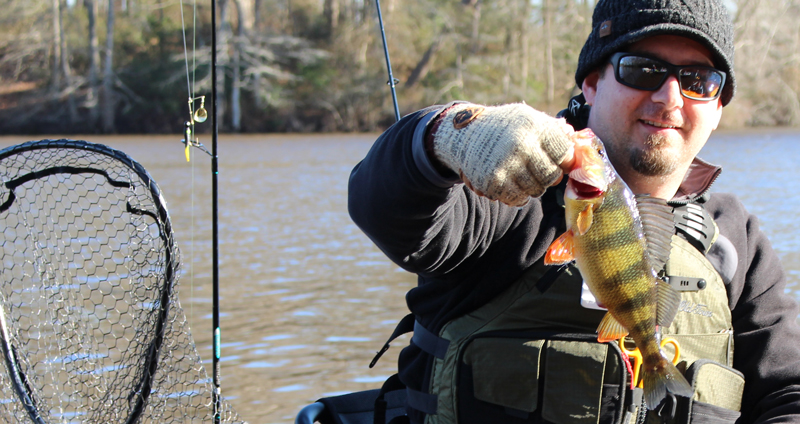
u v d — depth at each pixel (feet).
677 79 6.66
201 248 36.91
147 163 90.22
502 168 4.93
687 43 6.69
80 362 8.97
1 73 161.89
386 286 29.01
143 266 8.16
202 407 8.52
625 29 6.71
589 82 7.29
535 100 156.56
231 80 156.15
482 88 157.28
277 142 132.67
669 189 7.20
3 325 8.33
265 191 62.34
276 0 167.43
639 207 5.96
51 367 8.96
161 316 7.80
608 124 6.93
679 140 6.85
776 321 7.50
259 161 94.43
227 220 46.55
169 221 7.72
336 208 52.01
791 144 115.65
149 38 164.35
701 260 7.04
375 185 5.84
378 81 157.89
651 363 5.82
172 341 8.05
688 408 6.63
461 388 6.63
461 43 159.74
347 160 96.17
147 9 164.55
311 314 24.86
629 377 6.46
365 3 160.04
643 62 6.70
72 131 155.22
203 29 147.02
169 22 159.94
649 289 5.73
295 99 159.43
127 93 157.38
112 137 147.13
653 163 6.82
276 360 20.33
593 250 5.61
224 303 26.20
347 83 158.40
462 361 6.64
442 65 160.45
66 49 156.66
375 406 7.54
